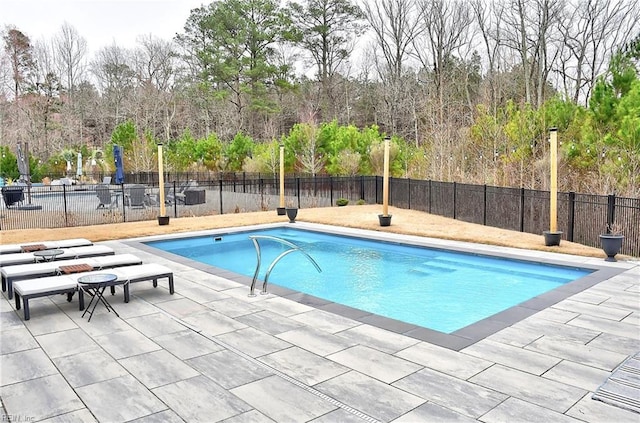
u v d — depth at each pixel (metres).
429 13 33.00
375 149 23.27
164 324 5.84
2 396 3.97
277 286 7.77
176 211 17.00
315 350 4.93
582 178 14.01
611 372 4.35
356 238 13.09
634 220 10.21
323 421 3.52
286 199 21.38
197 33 41.62
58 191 19.39
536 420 3.50
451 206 16.36
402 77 35.91
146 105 42.25
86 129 45.75
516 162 16.77
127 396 3.95
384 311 7.44
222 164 29.98
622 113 12.69
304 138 25.59
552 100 16.56
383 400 3.84
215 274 8.64
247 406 3.76
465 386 4.07
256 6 38.81
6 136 39.06
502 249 10.89
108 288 7.62
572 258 9.70
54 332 5.58
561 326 5.64
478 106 21.22
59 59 45.97
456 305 7.73
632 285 7.48
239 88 38.81
